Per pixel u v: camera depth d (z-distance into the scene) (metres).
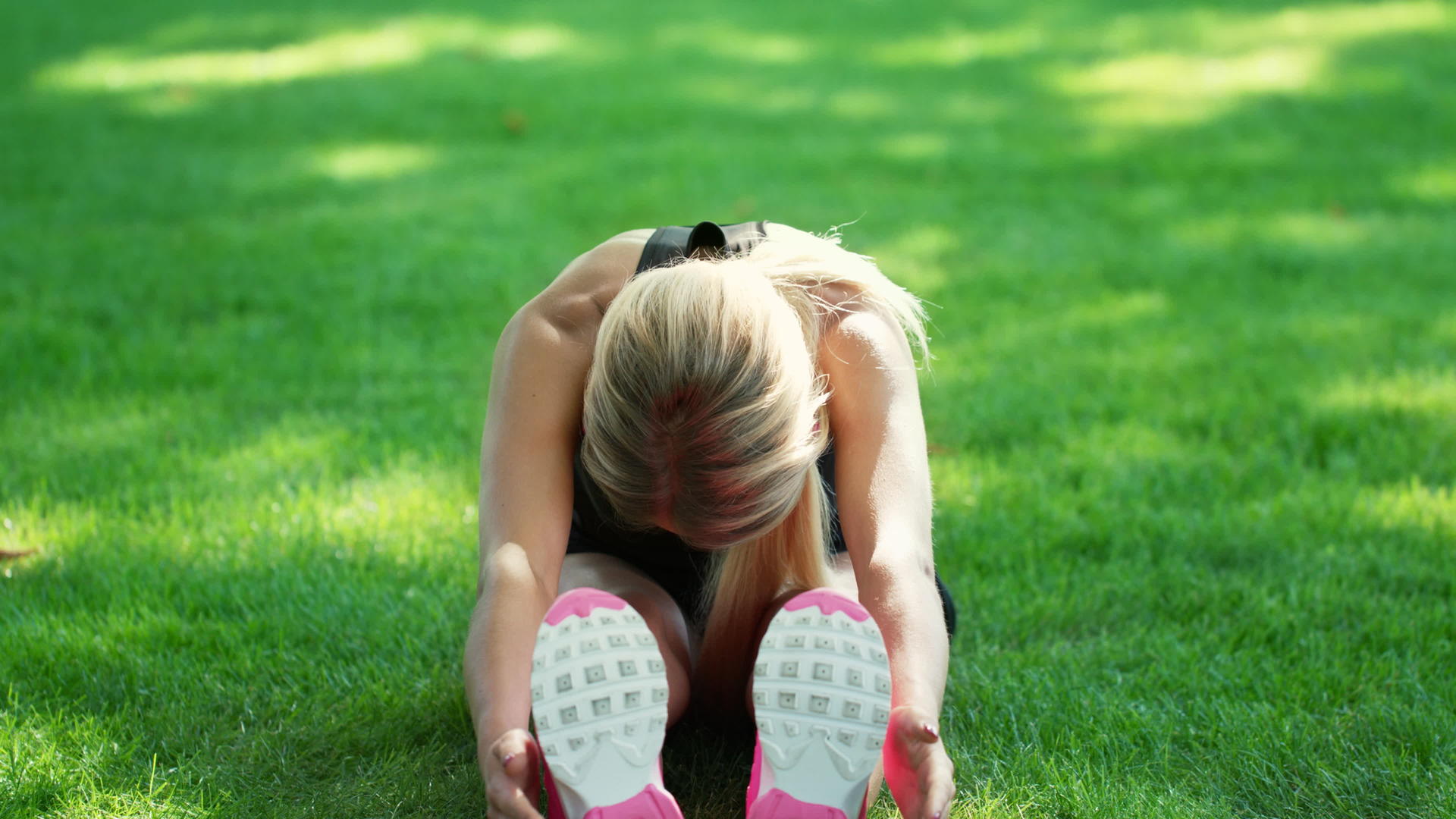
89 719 1.90
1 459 2.94
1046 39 10.00
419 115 7.38
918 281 4.48
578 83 8.42
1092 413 3.31
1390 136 6.66
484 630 1.56
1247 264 4.64
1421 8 10.54
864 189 5.78
